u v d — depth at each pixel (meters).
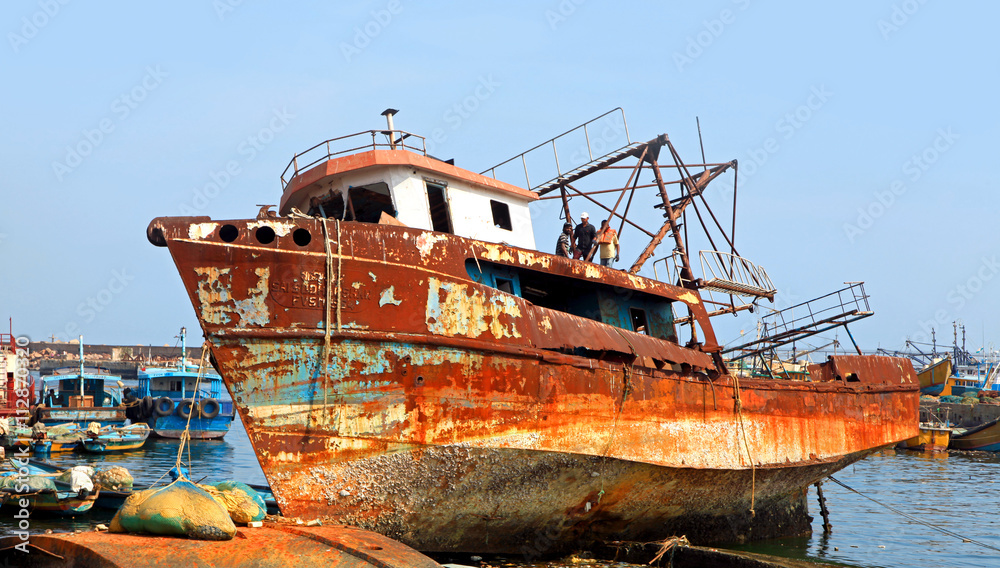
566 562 12.66
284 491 10.52
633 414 13.06
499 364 11.55
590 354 12.91
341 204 13.67
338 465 10.73
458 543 12.18
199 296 10.22
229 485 10.61
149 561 8.36
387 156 12.64
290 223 10.64
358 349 10.73
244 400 10.33
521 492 12.07
